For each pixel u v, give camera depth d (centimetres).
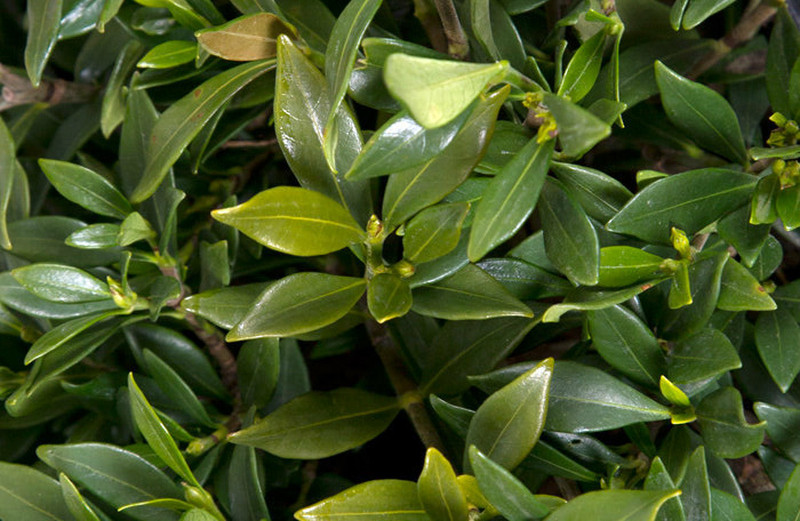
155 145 38
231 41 37
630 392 37
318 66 38
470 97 32
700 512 36
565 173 37
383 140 34
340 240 36
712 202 37
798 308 39
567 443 38
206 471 40
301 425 39
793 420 37
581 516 34
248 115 42
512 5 39
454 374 40
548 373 36
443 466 35
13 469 39
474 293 36
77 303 41
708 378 37
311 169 37
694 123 39
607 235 38
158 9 42
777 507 37
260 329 36
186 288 42
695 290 37
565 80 37
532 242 38
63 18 41
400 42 36
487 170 37
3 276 41
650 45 42
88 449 38
